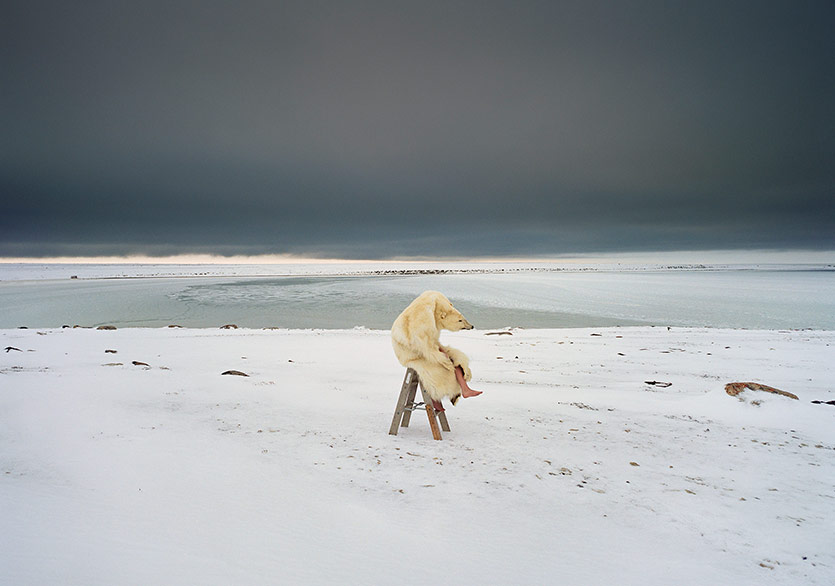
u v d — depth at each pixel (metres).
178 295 45.53
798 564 3.66
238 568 3.15
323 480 4.85
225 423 6.67
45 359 12.46
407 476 5.05
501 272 101.31
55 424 6.08
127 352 14.54
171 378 9.43
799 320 27.20
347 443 6.09
